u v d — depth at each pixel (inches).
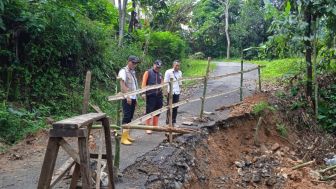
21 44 442.3
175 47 995.9
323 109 525.0
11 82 422.9
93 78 542.0
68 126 145.6
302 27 489.4
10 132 355.3
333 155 440.8
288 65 884.0
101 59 572.1
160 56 981.8
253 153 398.3
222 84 708.0
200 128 373.1
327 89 557.9
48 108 422.9
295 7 507.8
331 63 580.1
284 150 421.1
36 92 437.7
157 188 246.8
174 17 1174.3
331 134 503.2
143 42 927.7
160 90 364.2
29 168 279.4
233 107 473.7
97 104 493.7
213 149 364.2
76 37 499.2
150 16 1034.1
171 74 384.8
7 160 297.9
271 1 549.0
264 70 941.8
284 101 525.7
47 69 458.0
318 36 542.9
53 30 461.7
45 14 453.1
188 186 279.9
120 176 249.9
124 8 759.7
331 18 503.5
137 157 293.0
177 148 315.6
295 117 502.9
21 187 242.4
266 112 462.0
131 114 335.6
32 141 346.3
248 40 1768.0
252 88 639.8
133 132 382.6
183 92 649.6
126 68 329.7
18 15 426.6
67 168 185.8
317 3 477.7
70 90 481.7
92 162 244.2
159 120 452.8
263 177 349.1
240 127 424.8
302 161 398.6
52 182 165.9
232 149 389.7
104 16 817.5
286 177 349.7
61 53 474.9
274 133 452.4
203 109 451.2
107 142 188.7
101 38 564.7
